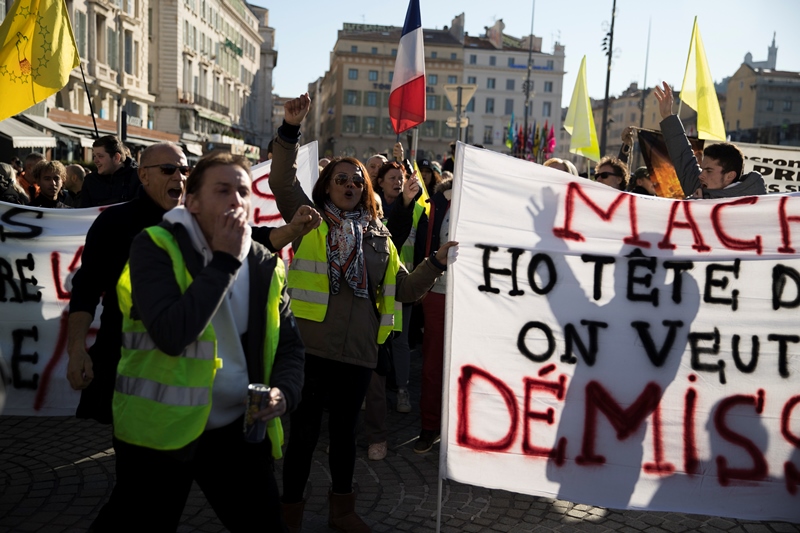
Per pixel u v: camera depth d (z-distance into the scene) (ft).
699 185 16.42
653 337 12.30
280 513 8.36
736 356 12.26
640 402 12.26
